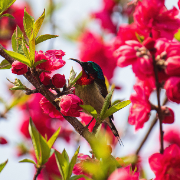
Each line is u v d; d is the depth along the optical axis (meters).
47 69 4.64
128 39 7.13
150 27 5.92
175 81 5.37
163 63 5.65
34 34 4.25
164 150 5.12
